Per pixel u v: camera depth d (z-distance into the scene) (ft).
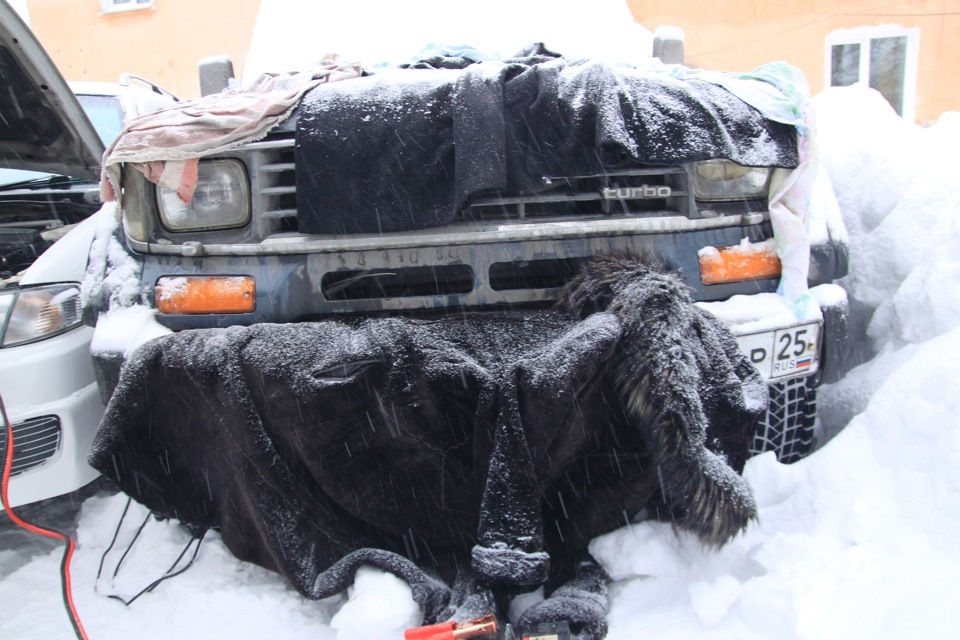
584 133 7.80
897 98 41.88
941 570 6.50
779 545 7.30
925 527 7.11
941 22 40.32
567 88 7.88
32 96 10.28
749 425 7.10
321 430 6.97
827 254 8.79
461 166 7.79
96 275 8.71
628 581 7.21
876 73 41.68
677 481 6.76
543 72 8.05
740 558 7.38
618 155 7.98
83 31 49.62
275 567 7.32
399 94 8.16
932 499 7.23
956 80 41.06
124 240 8.83
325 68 10.46
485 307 8.21
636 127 7.76
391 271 8.27
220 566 8.25
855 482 7.73
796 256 8.42
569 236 8.09
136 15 49.06
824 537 7.42
